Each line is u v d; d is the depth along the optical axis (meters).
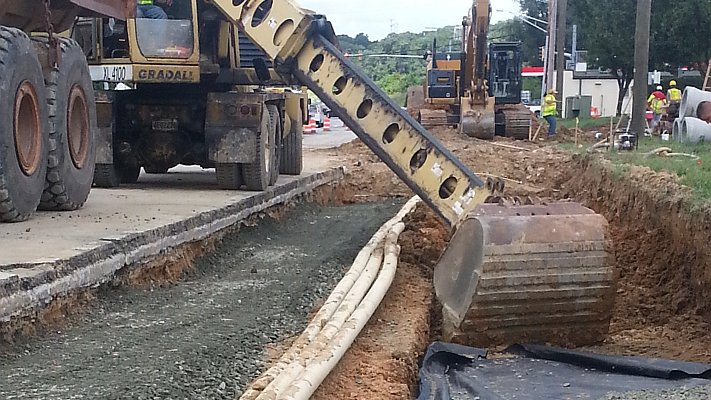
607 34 46.22
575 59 66.69
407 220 11.80
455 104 30.89
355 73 9.64
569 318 7.30
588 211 7.40
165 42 12.55
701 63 43.12
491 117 27.98
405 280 9.13
